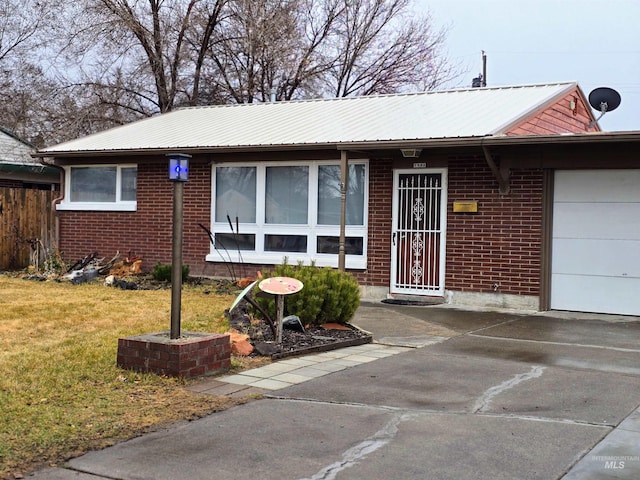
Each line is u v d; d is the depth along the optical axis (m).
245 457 4.54
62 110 28.06
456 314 10.95
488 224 11.80
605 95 14.05
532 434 4.93
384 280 12.84
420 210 12.53
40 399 5.71
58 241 16.72
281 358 7.55
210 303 11.28
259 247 14.30
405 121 13.62
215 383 6.41
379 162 12.91
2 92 29.44
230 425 5.18
